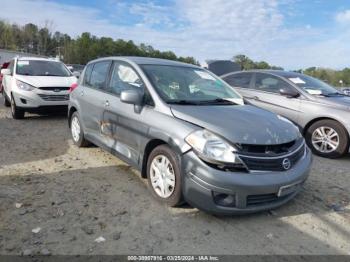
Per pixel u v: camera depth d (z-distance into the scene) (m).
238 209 3.43
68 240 3.19
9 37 57.69
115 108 4.78
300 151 3.95
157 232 3.39
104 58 5.70
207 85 4.95
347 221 3.79
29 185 4.39
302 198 4.34
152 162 4.07
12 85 8.80
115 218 3.62
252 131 3.61
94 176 4.81
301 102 6.63
